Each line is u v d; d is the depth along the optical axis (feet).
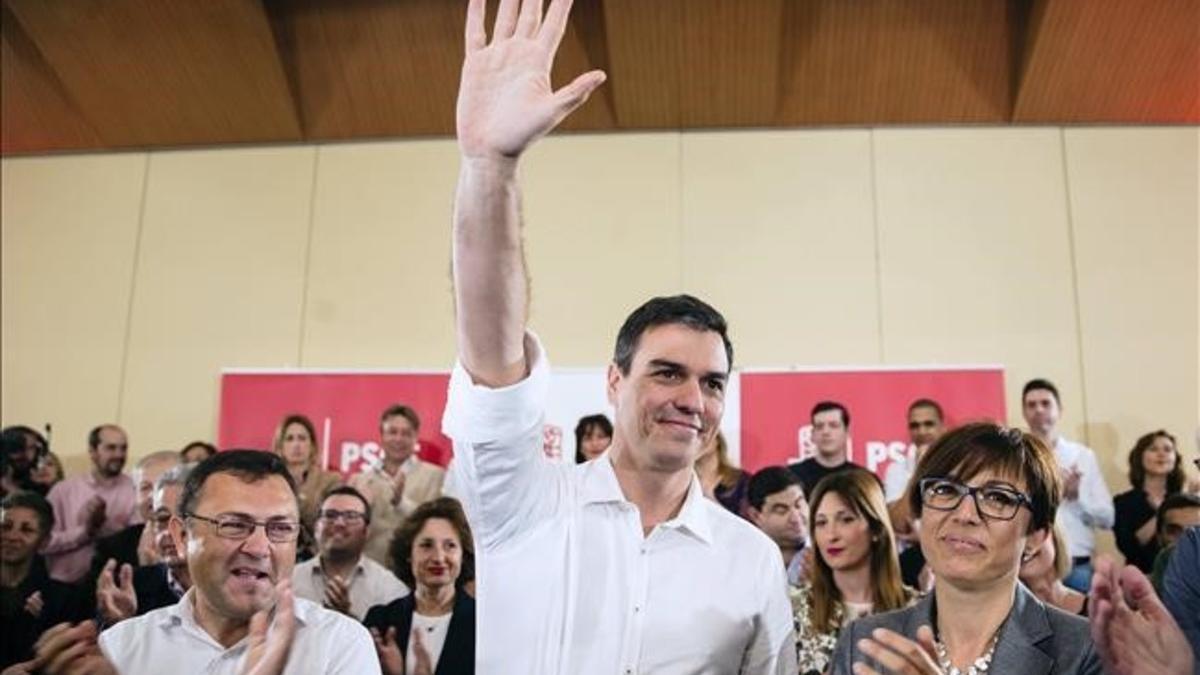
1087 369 18.38
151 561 10.89
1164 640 4.13
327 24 18.83
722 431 17.62
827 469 16.49
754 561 5.10
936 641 5.24
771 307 19.13
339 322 20.01
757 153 19.62
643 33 17.98
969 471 5.27
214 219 20.63
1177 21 17.17
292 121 20.06
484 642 4.73
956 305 18.83
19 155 21.24
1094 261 18.74
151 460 12.60
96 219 20.89
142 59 19.17
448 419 4.44
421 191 20.27
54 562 15.96
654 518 4.99
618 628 4.70
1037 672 4.88
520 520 4.65
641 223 19.61
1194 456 17.92
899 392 17.60
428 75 19.21
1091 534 16.05
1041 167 19.08
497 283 4.02
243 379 18.98
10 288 20.79
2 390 20.38
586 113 19.47
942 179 19.21
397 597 11.54
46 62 19.52
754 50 18.11
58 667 4.77
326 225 20.38
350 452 18.43
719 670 4.82
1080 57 17.85
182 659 5.64
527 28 4.10
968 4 17.79
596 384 17.71
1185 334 18.35
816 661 8.76
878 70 18.60
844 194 19.35
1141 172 18.89
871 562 9.05
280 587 4.62
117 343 20.35
